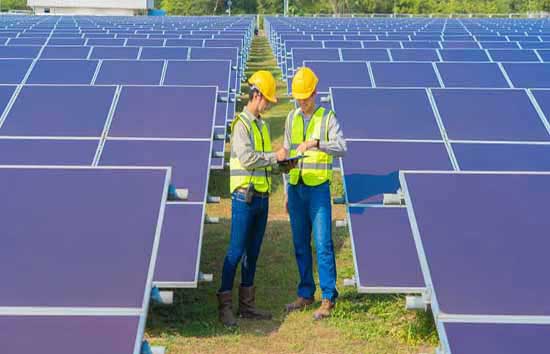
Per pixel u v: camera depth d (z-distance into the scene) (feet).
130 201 17.24
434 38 101.50
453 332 13.62
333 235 33.42
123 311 14.08
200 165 29.76
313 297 25.03
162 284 22.71
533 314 14.05
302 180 23.85
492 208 17.03
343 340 22.41
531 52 66.74
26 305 14.15
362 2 334.24
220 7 374.43
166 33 112.27
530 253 15.61
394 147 29.91
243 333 23.00
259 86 23.17
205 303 25.49
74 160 30.17
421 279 22.49
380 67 50.24
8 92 35.01
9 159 30.14
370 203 25.86
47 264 15.19
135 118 32.76
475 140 30.55
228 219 36.52
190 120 32.65
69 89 34.53
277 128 58.59
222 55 70.13
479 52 66.74
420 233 16.21
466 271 15.14
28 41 86.33
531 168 29.14
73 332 13.53
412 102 32.81
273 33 133.18
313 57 68.33
